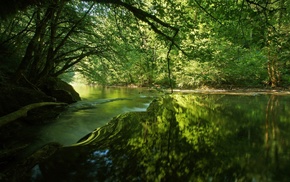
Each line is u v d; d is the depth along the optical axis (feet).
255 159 12.42
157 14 21.21
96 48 39.32
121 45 36.70
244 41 19.43
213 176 10.49
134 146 14.78
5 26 35.29
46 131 20.20
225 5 19.12
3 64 30.91
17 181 10.33
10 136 18.08
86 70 44.32
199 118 23.48
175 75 56.39
